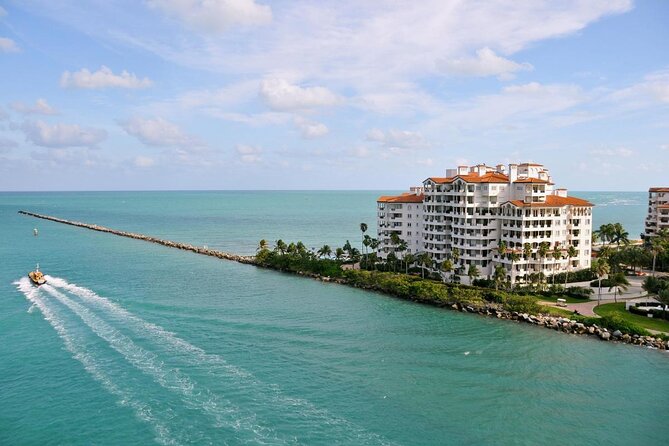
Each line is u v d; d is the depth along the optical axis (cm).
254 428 6550
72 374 8069
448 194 15662
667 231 18200
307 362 8769
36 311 11600
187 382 7831
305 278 16550
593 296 13088
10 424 6625
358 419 6850
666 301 11025
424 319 11538
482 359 9062
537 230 14300
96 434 6400
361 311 12156
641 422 6931
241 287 14888
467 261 15012
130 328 10381
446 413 7081
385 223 18175
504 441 6425
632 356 9275
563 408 7281
